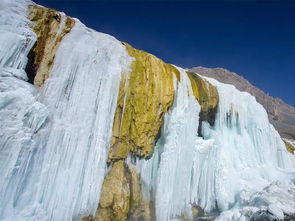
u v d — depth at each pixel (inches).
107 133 452.4
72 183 381.4
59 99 397.4
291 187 556.1
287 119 1962.4
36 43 397.7
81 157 400.5
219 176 561.3
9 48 340.8
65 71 413.7
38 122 346.0
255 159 675.4
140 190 494.3
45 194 348.2
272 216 436.5
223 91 705.0
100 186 418.6
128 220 454.3
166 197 482.6
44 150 354.6
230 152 637.3
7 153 296.5
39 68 394.0
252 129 714.8
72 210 375.2
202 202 539.2
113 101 470.9
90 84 440.1
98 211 417.1
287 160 804.6
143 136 508.7
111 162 466.6
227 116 691.4
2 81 318.0
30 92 346.6
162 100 543.5
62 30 440.8
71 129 394.6
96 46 474.6
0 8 370.9
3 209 292.7
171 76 584.7
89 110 427.8
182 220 497.0
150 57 569.0
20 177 313.9
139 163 514.9
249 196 546.3
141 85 522.6
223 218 486.9
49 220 346.3
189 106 578.6
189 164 538.9
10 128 303.4
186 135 547.8
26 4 415.8
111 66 482.9
